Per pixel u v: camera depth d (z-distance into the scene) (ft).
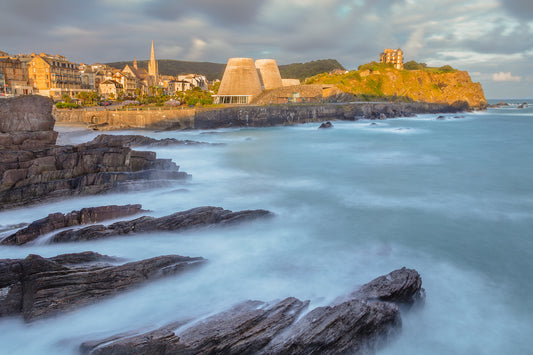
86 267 39.68
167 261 43.42
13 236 53.06
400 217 66.90
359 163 122.52
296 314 33.01
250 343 28.99
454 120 327.67
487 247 53.78
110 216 61.36
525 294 41.50
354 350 31.35
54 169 77.92
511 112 478.59
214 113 245.04
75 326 34.73
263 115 263.49
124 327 34.35
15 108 84.43
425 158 132.36
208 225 57.36
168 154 135.85
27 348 32.37
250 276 44.37
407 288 37.50
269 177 100.89
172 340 28.37
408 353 33.12
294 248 52.90
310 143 174.91
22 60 423.64
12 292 35.73
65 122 252.01
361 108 326.44
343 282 43.11
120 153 85.05
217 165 117.50
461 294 41.57
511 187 89.35
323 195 81.97
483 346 33.58
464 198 79.56
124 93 524.93
